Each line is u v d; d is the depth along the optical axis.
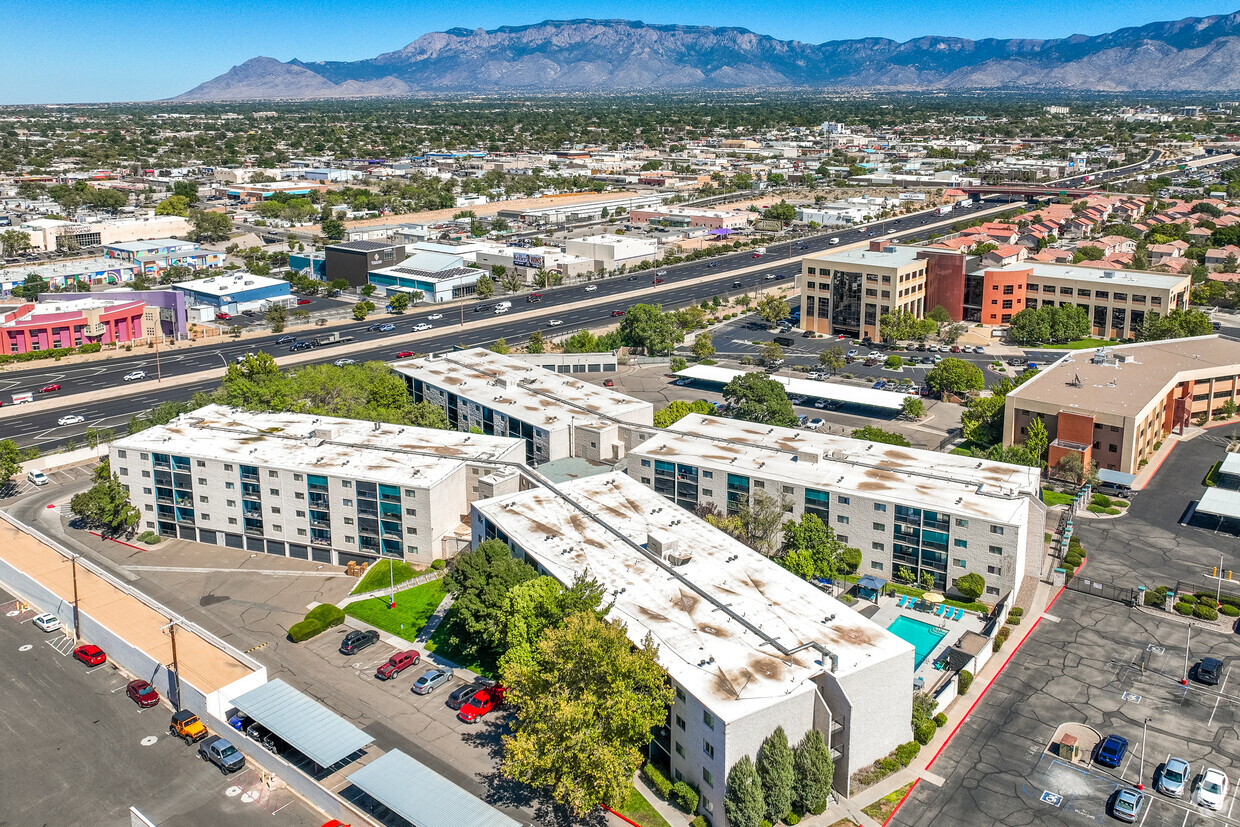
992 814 108.69
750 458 178.75
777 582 133.38
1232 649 141.25
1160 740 121.06
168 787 113.81
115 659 139.88
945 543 155.62
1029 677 134.75
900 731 117.69
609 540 145.38
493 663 137.12
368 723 124.62
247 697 124.00
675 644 117.62
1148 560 169.00
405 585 162.25
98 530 187.50
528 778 106.06
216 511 180.25
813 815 108.25
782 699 106.69
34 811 109.88
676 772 113.06
